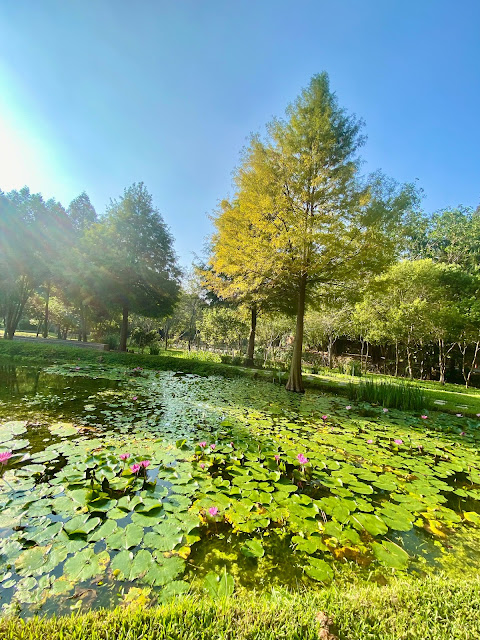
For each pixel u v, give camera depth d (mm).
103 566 1571
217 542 1864
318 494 2553
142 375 8414
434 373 17781
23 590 1410
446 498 2713
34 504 2062
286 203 6973
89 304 14477
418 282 14703
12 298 13391
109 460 2773
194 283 19203
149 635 1086
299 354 8031
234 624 1156
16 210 13062
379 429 4703
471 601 1381
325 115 6867
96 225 12977
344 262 7082
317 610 1257
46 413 4156
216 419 4516
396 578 1675
